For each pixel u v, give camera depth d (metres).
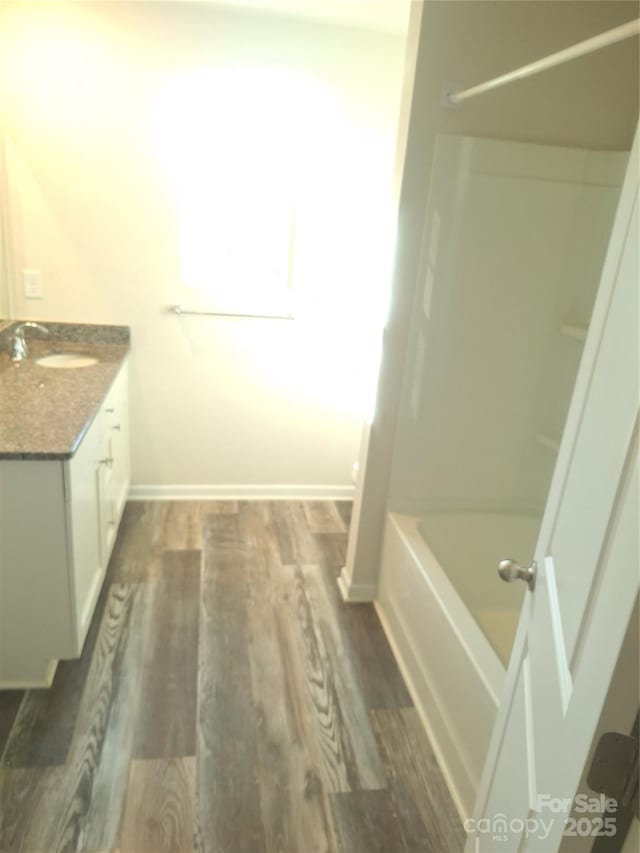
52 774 1.63
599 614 0.74
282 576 2.64
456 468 2.44
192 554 2.74
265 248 3.00
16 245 2.69
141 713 1.85
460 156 2.02
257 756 1.74
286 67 2.65
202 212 2.90
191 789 1.62
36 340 2.84
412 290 2.16
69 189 2.65
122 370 2.72
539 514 2.53
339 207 2.91
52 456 1.65
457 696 1.71
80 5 2.44
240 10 2.53
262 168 2.83
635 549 0.67
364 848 1.51
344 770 1.72
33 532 1.74
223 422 3.17
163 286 2.86
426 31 1.86
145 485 3.22
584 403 0.93
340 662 2.15
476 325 2.25
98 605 2.33
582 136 2.07
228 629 2.26
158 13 2.49
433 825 1.59
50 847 1.45
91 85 2.53
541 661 0.99
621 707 0.67
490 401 2.37
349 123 2.78
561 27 1.93
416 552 2.12
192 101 2.62
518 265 2.21
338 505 3.35
